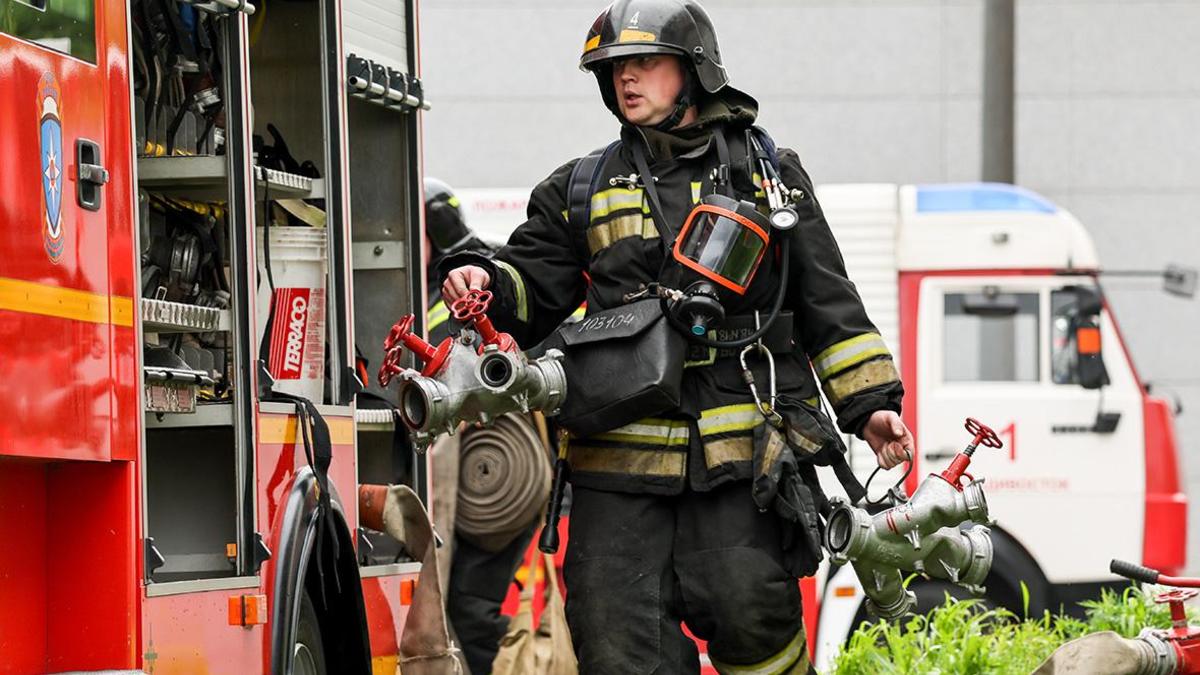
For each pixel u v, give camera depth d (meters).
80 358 6.26
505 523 11.21
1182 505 17.64
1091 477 17.70
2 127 5.88
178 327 7.18
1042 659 11.39
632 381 7.25
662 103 7.61
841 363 7.46
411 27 9.52
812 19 29.98
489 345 7.12
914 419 17.83
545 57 30.14
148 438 7.56
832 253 7.57
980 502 7.38
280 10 8.71
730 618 7.37
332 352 8.40
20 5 6.01
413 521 8.78
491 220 19.19
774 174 7.50
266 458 7.54
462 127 30.09
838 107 30.00
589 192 7.63
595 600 7.39
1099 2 29.81
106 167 6.49
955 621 12.02
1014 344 18.02
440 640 8.69
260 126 8.72
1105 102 29.81
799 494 7.29
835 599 16.05
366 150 9.55
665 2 7.60
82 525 6.48
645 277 7.50
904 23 29.95
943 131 29.92
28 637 6.37
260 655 7.38
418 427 7.12
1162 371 29.59
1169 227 29.78
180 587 6.79
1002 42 23.83
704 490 7.37
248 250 7.48
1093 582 17.58
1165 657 8.01
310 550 7.62
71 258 6.25
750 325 7.50
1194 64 29.78
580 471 7.54
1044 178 29.81
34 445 5.97
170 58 7.52
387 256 9.53
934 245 18.09
